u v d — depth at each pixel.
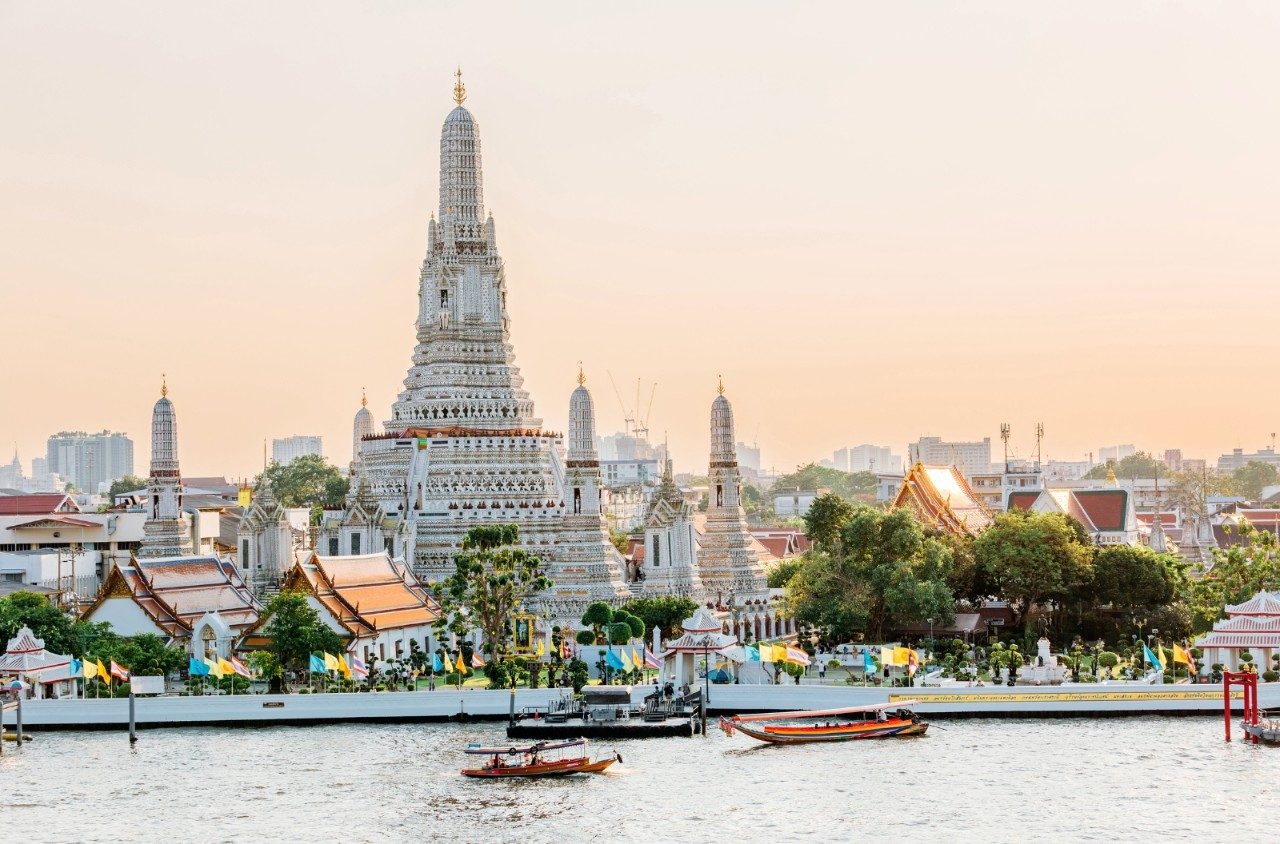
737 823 146.25
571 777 162.75
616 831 144.50
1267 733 170.25
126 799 157.12
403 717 192.62
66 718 191.75
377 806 153.12
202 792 159.25
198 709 192.38
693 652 198.62
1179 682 196.75
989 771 162.00
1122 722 184.12
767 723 178.25
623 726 181.00
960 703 188.88
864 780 159.38
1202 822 143.88
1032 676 198.88
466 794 156.88
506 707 192.62
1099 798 151.50
